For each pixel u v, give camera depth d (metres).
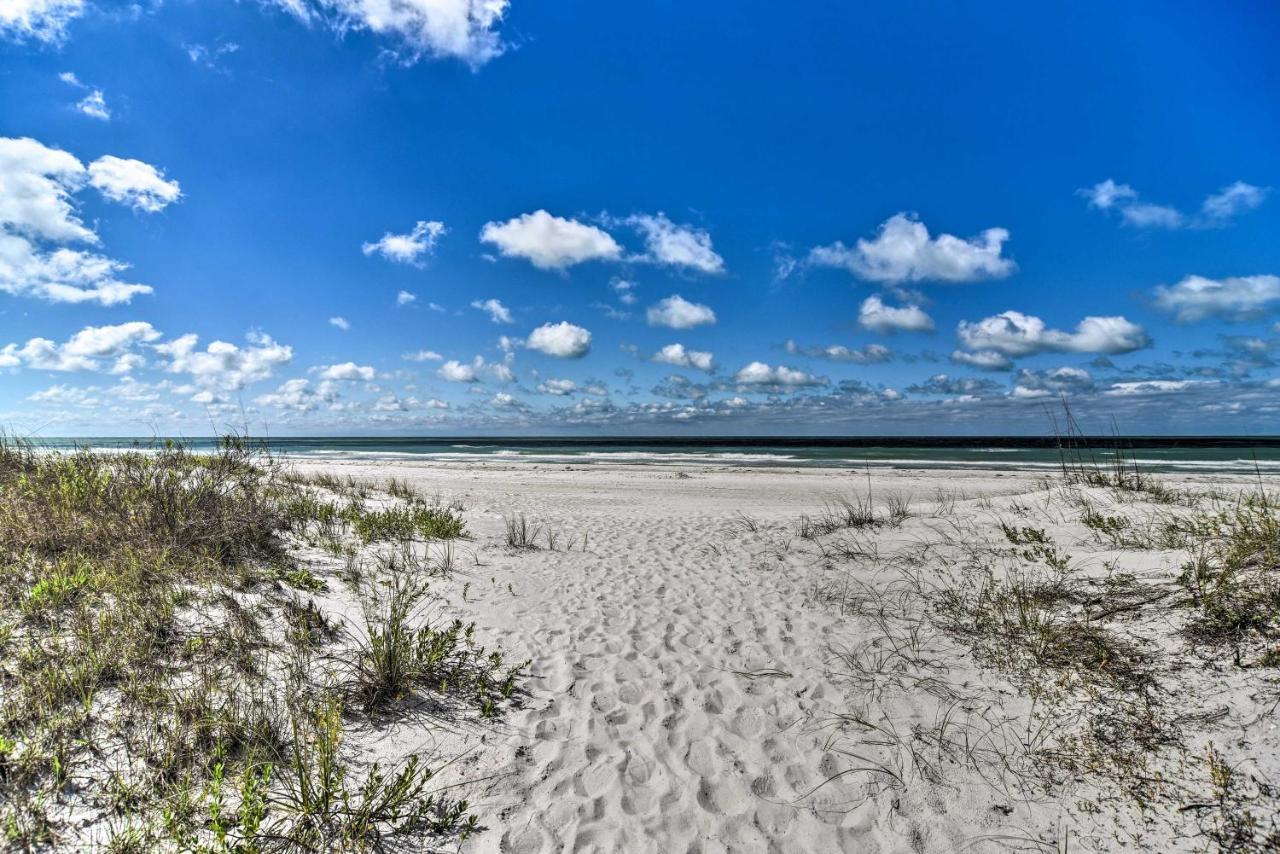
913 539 7.55
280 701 3.63
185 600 4.63
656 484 18.89
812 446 55.53
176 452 7.71
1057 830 2.81
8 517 5.46
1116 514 7.43
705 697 4.13
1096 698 3.61
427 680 4.14
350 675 4.04
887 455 37.97
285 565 5.94
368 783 2.99
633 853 2.77
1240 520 5.69
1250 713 3.10
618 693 4.18
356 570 6.21
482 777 3.24
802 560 7.33
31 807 2.62
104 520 5.74
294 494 9.12
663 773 3.34
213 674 3.70
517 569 7.14
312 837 2.69
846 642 4.89
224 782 2.93
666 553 8.05
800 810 3.06
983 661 4.32
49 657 3.57
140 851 2.49
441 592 6.08
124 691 3.40
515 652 4.78
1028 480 20.00
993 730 3.54
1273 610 3.80
